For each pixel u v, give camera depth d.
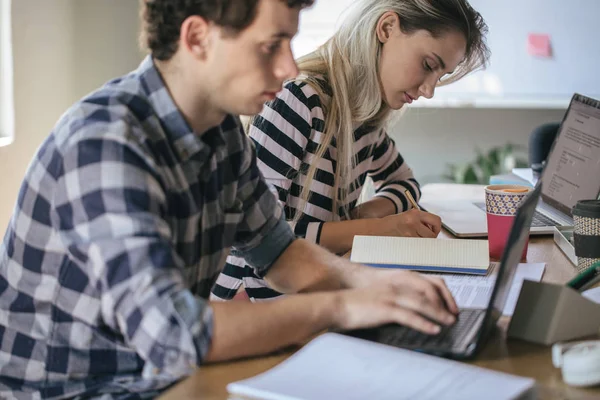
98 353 1.18
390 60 1.89
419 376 0.96
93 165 1.05
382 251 1.57
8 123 2.39
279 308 1.10
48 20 2.61
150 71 1.18
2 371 1.21
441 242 1.58
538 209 2.10
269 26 1.09
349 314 1.12
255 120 1.89
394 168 2.27
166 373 1.07
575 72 3.74
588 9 3.65
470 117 3.93
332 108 1.90
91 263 1.04
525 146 3.94
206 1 1.08
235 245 1.47
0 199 2.31
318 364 1.00
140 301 0.99
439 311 1.15
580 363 0.98
